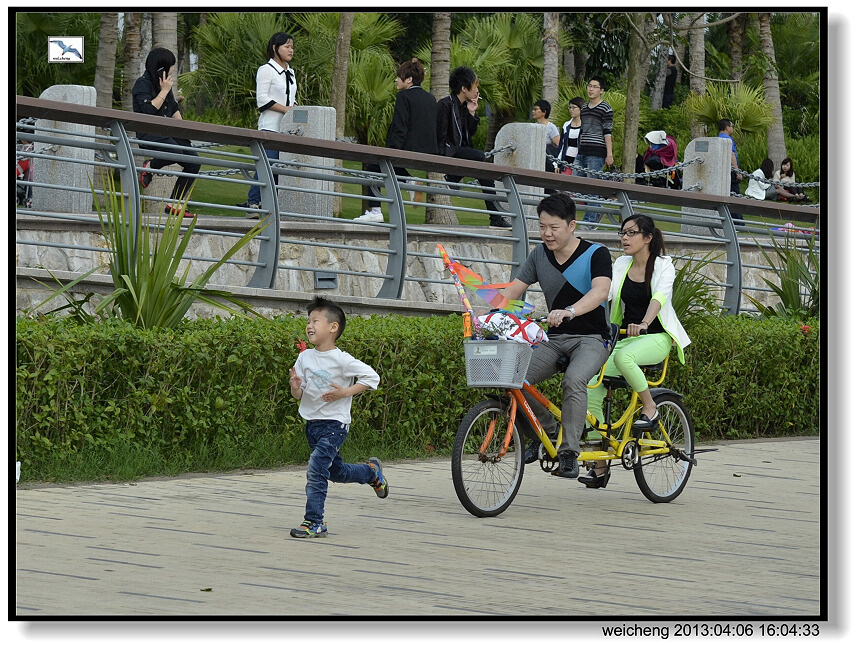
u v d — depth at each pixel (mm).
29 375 11055
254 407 12750
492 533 9727
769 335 17422
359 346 13461
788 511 11086
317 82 34219
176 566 8195
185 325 12844
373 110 34281
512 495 10719
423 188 17125
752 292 25109
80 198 16984
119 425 11836
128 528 9367
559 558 8852
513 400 10531
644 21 34469
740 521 10555
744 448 15789
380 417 13898
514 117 42875
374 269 18953
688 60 59531
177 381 12148
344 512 10453
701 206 20938
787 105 59188
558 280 10836
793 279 19828
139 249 12758
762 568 8703
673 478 11758
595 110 25500
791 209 22125
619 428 11492
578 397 10477
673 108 50406
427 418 14086
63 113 13672
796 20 58750
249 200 18766
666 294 11172
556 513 10773
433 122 20000
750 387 17266
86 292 13781
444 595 7645
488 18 42750
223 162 15188
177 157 14734
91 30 32250
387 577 8086
